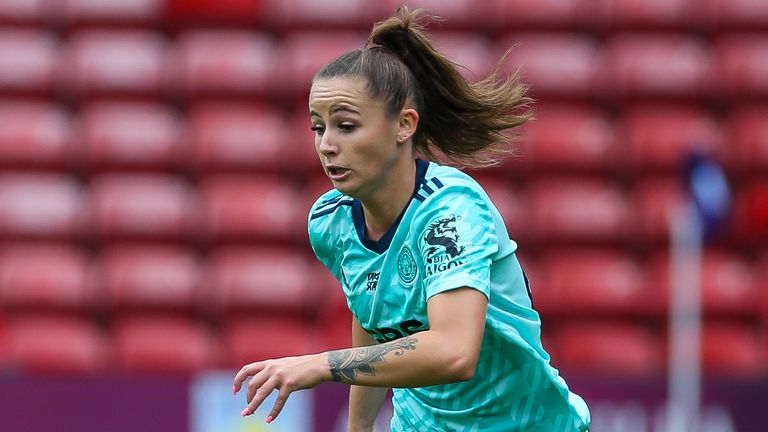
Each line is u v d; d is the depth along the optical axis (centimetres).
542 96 3753
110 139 3519
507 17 3891
